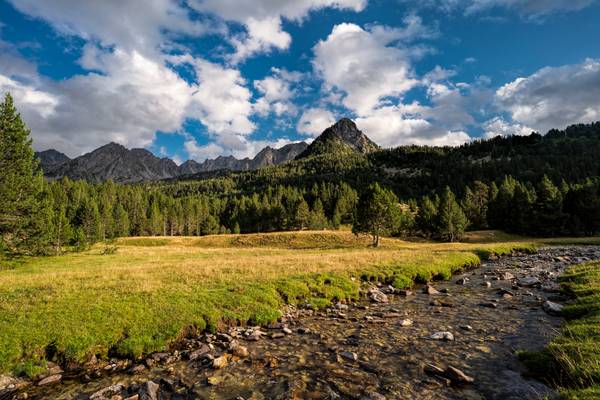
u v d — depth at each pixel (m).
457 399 7.80
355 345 11.71
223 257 37.62
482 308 16.41
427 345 11.45
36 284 17.58
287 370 9.81
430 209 91.94
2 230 30.61
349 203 144.12
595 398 6.49
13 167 30.61
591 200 75.12
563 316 13.72
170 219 138.75
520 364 9.55
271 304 16.41
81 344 11.04
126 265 28.62
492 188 111.69
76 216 84.56
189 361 10.77
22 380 9.59
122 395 8.70
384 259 30.02
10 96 31.11
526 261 35.44
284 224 127.50
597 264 24.80
